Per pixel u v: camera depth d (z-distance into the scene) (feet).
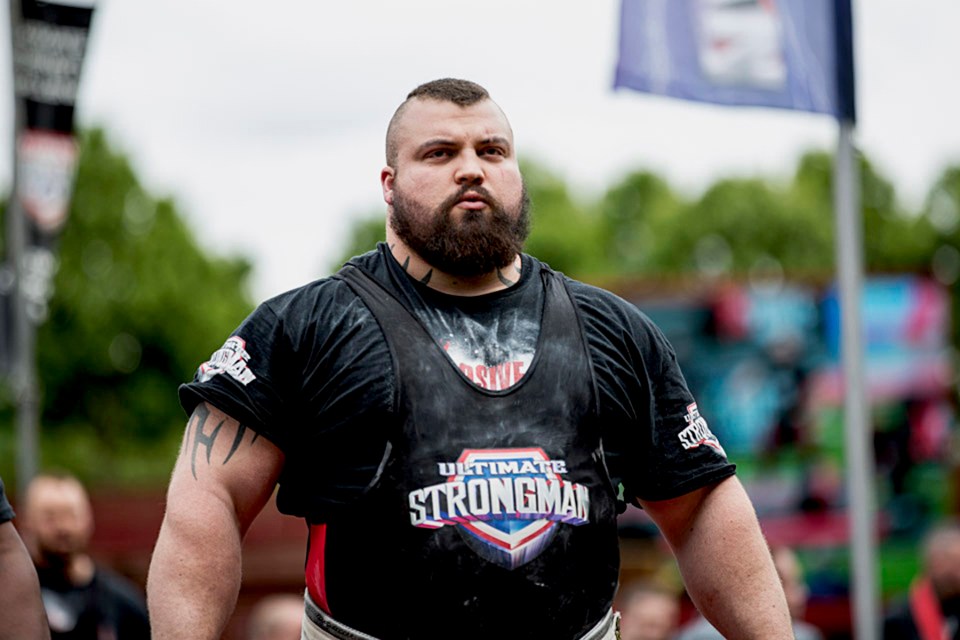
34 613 19.75
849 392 39.37
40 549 36.40
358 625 16.57
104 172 217.56
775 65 38.88
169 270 219.82
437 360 16.90
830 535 100.17
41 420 211.82
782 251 254.47
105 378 215.51
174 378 220.43
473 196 17.19
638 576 96.27
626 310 18.07
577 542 16.62
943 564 43.16
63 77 57.93
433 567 16.25
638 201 292.20
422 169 17.37
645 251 278.26
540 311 17.56
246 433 17.03
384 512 16.42
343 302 17.33
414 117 17.63
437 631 16.29
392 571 16.37
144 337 217.77
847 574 100.12
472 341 17.12
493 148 17.52
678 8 38.60
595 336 17.52
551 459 16.66
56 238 58.95
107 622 36.73
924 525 103.65
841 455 100.27
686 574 18.22
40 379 209.97
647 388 17.78
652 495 17.99
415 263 17.53
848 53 39.29
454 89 17.74
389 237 18.03
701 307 100.48
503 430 16.67
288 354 17.15
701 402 100.53
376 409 16.62
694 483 17.88
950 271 251.39
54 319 212.64
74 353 212.84
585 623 16.74
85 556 37.32
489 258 17.21
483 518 16.35
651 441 17.83
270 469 17.19
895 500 104.01
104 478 206.90
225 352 17.30
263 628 35.88
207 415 17.16
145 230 220.23
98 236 215.92
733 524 17.89
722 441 100.27
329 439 16.83
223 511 16.81
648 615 41.81
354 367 16.85
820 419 100.48
